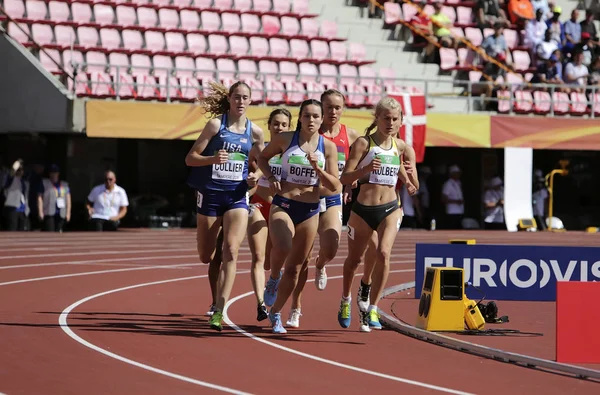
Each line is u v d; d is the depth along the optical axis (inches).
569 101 1863.9
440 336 587.5
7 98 1576.0
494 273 808.9
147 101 1620.3
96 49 1668.3
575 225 2025.1
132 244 1325.0
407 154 629.3
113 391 430.0
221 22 1831.9
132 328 613.3
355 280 954.7
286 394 434.3
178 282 892.0
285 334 606.9
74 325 617.3
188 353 529.0
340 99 628.4
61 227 1567.4
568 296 514.3
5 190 1553.9
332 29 1929.1
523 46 2018.9
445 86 1947.6
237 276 960.9
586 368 486.6
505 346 575.5
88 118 1533.0
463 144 1738.4
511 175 1851.6
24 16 1684.3
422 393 442.3
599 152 2047.2
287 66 1806.1
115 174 1749.5
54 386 437.4
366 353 547.2
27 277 892.0
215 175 603.5
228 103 627.2
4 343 545.3
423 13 1966.0
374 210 606.2
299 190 587.2
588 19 2060.8
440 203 1905.8
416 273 826.8
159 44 1748.3
